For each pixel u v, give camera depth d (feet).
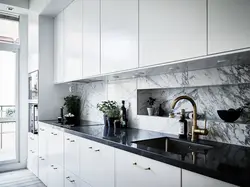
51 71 11.33
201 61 4.58
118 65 6.52
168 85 6.70
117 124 8.04
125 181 4.88
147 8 5.50
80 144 6.87
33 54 11.76
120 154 5.07
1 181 10.67
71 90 11.86
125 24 6.24
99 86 9.97
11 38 12.88
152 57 5.35
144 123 7.43
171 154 4.01
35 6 11.18
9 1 11.44
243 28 3.59
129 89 8.19
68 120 9.59
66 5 9.78
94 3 7.72
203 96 5.92
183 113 5.92
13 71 13.00
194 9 4.38
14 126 12.98
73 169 7.29
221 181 3.01
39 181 10.68
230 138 5.02
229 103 5.32
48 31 11.28
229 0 3.79
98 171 5.90
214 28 4.02
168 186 3.81
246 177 2.77
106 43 7.07
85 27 8.29
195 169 3.34
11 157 12.92
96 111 10.18
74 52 9.14
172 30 4.84
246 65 4.85
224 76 5.26
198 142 5.24
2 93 12.82
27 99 13.06
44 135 9.96
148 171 4.25
